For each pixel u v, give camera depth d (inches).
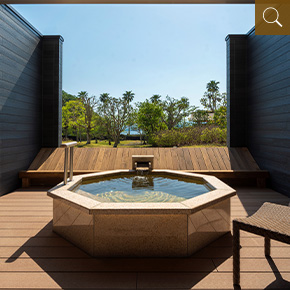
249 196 125.3
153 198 79.9
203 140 335.0
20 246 67.2
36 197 123.8
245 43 177.6
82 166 158.7
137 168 120.0
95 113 616.4
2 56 125.7
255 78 162.9
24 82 150.8
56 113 177.6
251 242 69.2
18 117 143.6
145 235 60.2
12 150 137.5
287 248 65.5
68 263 57.7
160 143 346.9
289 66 120.3
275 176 137.2
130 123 592.4
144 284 49.0
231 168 155.1
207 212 67.2
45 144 177.3
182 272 53.5
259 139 156.9
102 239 60.3
